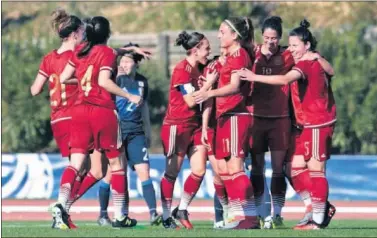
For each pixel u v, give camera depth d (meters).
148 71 84.06
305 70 27.03
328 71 27.55
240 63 26.72
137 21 127.88
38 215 49.22
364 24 93.12
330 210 28.00
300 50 27.50
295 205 52.84
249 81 27.86
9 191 58.03
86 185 30.56
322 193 27.61
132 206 52.03
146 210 50.59
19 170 58.25
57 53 29.20
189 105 29.89
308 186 29.86
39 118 77.19
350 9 127.69
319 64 27.28
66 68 27.86
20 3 134.75
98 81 27.03
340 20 124.69
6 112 77.38
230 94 26.55
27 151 77.31
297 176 29.94
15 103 77.19
